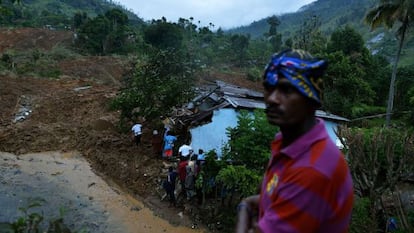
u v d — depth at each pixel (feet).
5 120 62.54
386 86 101.65
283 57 4.18
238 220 4.93
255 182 32.99
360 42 108.58
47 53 120.78
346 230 3.92
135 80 57.41
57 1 345.51
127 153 52.31
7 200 37.09
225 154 37.65
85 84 94.73
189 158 44.65
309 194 3.70
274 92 4.09
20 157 49.70
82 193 41.11
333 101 81.82
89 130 59.98
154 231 34.94
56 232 14.76
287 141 4.32
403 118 84.07
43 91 82.94
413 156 30.63
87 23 145.59
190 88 59.16
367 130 35.78
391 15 73.05
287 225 3.70
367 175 31.83
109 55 136.87
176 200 40.60
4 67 100.63
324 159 3.85
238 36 172.45
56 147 53.93
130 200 40.73
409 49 223.92
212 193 40.65
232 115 48.37
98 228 34.40
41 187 41.29
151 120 58.18
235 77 125.70
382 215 32.27
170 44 137.28
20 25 191.42
